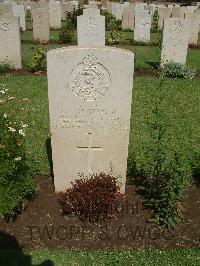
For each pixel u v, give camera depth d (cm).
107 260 140
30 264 137
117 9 725
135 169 193
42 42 520
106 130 160
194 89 340
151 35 621
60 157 165
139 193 176
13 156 158
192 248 147
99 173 169
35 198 171
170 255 143
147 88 334
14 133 167
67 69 148
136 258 141
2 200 148
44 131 242
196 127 257
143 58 454
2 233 151
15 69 384
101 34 400
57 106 154
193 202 174
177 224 158
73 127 158
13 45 375
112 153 165
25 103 287
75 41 543
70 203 159
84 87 151
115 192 162
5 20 365
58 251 143
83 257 141
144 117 269
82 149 164
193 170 197
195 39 552
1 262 137
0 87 323
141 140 232
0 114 189
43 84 335
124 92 152
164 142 229
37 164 200
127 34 627
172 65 377
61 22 723
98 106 155
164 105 296
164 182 159
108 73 149
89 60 147
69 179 170
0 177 151
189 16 539
